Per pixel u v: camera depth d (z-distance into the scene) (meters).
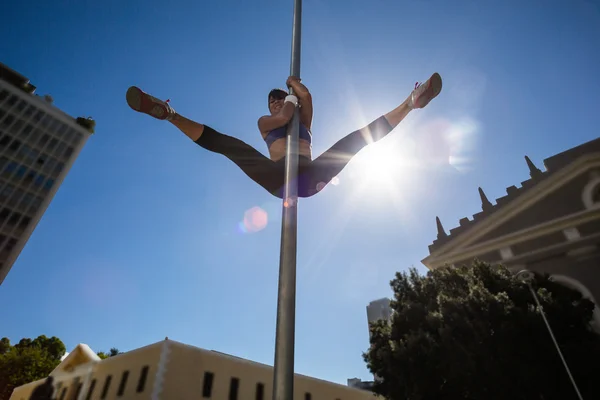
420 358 16.72
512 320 15.97
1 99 51.03
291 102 2.63
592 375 15.12
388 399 18.62
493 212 31.19
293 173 2.29
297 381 27.70
